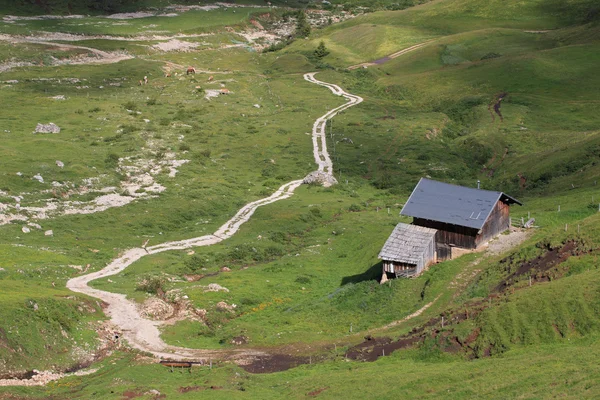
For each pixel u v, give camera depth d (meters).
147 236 113.94
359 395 55.31
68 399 60.00
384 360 63.47
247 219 125.00
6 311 69.06
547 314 61.59
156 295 87.56
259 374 64.44
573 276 66.75
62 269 93.44
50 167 133.50
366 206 135.25
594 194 106.00
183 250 108.62
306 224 123.75
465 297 74.44
